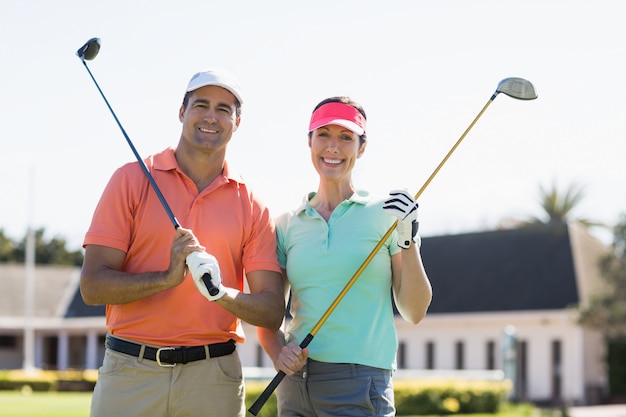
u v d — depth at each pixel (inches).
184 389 189.8
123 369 189.9
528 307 1195.3
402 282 199.8
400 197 192.7
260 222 203.2
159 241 193.3
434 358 1286.9
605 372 1189.1
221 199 198.4
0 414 713.6
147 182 195.2
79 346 1849.2
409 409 858.1
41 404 912.3
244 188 202.8
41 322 1728.6
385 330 206.5
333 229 208.5
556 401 1147.9
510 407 925.2
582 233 1353.3
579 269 1229.7
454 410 863.7
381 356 204.8
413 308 202.2
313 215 210.5
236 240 198.4
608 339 1186.0
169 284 183.2
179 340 189.8
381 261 206.5
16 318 1727.4
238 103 199.8
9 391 1378.0
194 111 195.3
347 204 210.4
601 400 1178.0
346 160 211.3
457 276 1341.0
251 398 687.1
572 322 1143.6
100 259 190.4
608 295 1139.9
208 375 191.6
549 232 1321.4
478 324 1240.8
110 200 192.9
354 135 211.0
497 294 1256.2
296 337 208.7
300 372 206.1
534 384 1179.9
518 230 1366.9
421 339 1305.4
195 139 195.0
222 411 193.3
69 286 1854.1
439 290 1331.2
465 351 1251.8
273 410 677.3
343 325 203.2
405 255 197.6
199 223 195.0
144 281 183.8
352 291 204.5
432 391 866.1
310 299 206.5
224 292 180.2
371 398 201.5
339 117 209.3
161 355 188.5
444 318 1264.8
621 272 1163.9
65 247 2935.5
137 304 190.7
